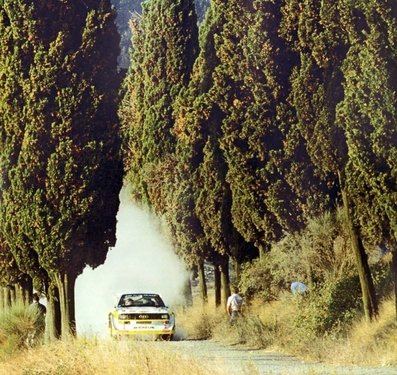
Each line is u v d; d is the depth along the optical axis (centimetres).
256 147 6562
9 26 5731
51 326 5703
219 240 8725
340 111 4822
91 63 5719
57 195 5625
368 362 4734
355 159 4728
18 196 5688
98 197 5669
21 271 6319
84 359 4262
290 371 4294
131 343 4359
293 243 6569
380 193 4653
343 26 5216
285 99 6381
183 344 6981
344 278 6016
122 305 7769
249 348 6362
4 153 5772
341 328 5572
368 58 4612
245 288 8006
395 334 4897
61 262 5631
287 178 6341
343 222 6100
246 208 6925
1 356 5331
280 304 7150
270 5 6412
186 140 9256
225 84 7094
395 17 4544
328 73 5403
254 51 6450
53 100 5672
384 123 4566
